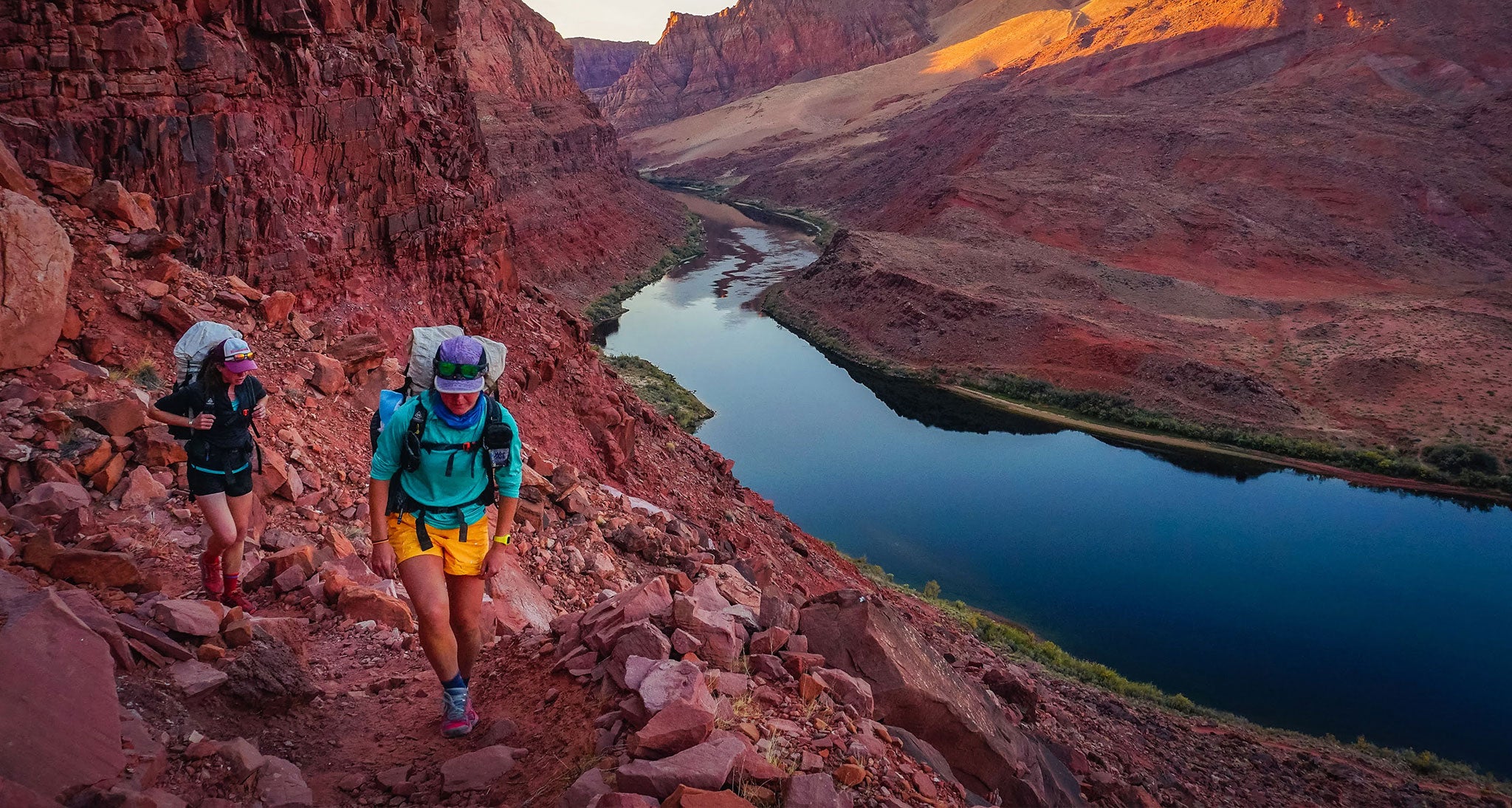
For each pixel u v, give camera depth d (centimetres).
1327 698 2870
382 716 494
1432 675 3006
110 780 328
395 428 425
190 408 559
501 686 504
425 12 2048
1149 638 3206
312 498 838
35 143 1144
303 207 1562
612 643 470
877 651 576
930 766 468
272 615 614
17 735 311
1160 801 1085
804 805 341
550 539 1010
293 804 376
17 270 769
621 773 344
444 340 427
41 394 741
